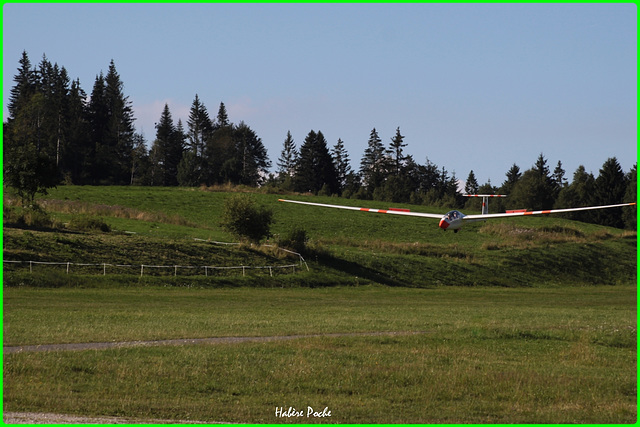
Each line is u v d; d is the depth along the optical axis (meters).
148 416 37.00
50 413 36.66
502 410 41.03
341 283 133.75
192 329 63.75
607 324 76.31
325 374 46.50
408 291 131.00
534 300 122.06
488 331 65.75
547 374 49.12
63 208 178.62
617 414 40.78
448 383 45.59
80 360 47.34
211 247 140.38
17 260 108.62
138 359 48.44
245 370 46.75
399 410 40.22
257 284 124.06
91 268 114.56
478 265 166.38
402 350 56.09
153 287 111.25
